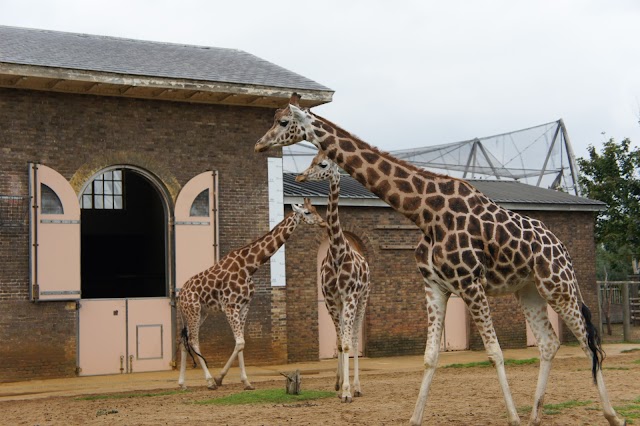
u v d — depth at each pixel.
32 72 15.70
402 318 20.75
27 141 16.53
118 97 17.42
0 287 16.11
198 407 11.09
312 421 9.25
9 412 11.63
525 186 26.42
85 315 16.91
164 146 17.81
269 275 18.78
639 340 24.33
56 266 16.53
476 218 7.81
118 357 17.16
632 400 10.09
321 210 19.81
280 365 18.61
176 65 18.12
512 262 7.82
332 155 8.30
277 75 18.88
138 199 23.12
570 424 8.45
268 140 8.54
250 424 9.19
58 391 14.66
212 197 18.06
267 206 18.73
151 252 23.12
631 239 30.00
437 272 7.85
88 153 17.05
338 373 12.25
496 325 22.23
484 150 29.20
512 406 7.74
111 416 10.48
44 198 16.52
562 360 17.72
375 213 20.59
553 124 29.36
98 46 19.02
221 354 18.12
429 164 28.22
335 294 11.91
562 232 23.42
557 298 7.84
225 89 17.47
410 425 7.70
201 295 13.98
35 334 16.38
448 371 16.14
